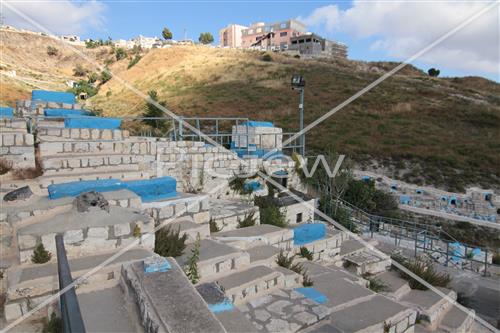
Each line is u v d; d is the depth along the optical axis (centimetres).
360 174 1898
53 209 458
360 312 482
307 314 402
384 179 1862
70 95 1191
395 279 725
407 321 500
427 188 1748
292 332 371
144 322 281
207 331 252
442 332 569
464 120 2941
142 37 9388
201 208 600
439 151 2188
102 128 898
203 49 6112
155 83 4541
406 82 4391
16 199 472
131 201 506
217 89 3934
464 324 595
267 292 457
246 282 442
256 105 3272
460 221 1473
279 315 399
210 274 452
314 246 718
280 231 652
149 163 791
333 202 1131
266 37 9375
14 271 370
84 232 405
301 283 536
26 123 766
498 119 2917
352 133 2538
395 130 2634
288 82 4100
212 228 638
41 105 1063
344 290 543
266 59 5447
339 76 4431
